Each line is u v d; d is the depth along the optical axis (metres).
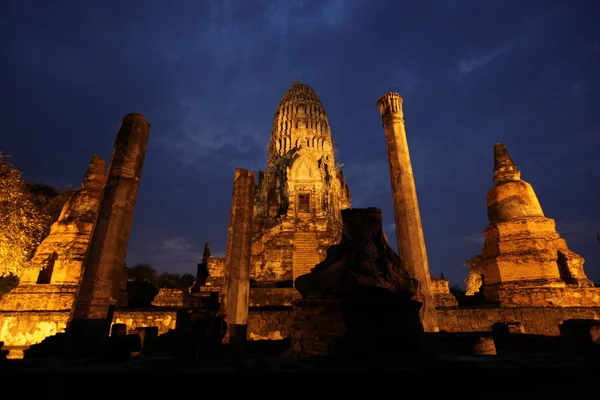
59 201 32.69
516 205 21.89
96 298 9.09
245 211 14.26
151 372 5.79
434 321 11.78
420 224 13.41
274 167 46.25
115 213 10.09
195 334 9.20
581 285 18.95
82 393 5.60
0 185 19.12
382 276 9.14
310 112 50.31
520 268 20.09
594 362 6.45
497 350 12.55
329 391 5.77
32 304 17.77
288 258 31.91
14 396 5.51
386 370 5.99
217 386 5.73
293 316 10.20
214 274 28.08
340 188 49.22
